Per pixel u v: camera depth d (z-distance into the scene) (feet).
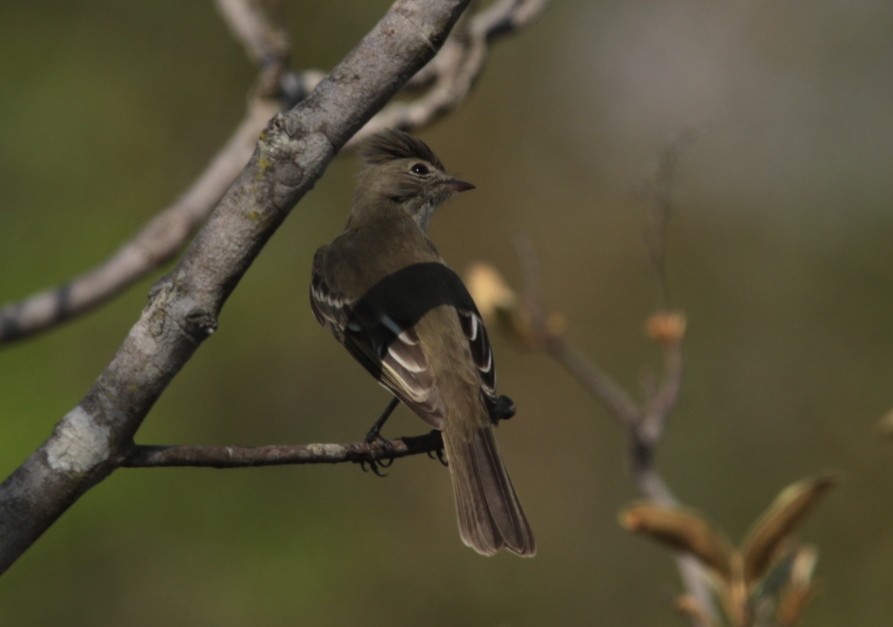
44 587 41.91
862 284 50.96
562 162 53.36
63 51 49.60
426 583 47.21
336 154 14.44
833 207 52.21
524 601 48.01
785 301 51.13
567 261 52.60
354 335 24.18
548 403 50.67
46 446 14.73
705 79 54.49
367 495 47.67
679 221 51.93
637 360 51.13
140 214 48.65
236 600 43.78
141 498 43.04
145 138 49.78
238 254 14.44
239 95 51.06
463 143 53.26
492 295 26.71
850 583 44.86
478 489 21.47
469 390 22.70
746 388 49.98
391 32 14.17
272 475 45.83
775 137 53.78
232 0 29.58
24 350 43.04
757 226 52.26
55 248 46.83
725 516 48.11
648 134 53.72
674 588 47.11
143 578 43.01
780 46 54.54
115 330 44.29
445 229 52.85
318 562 45.42
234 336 48.65
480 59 28.68
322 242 50.72
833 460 48.44
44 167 47.98
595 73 54.13
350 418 49.11
